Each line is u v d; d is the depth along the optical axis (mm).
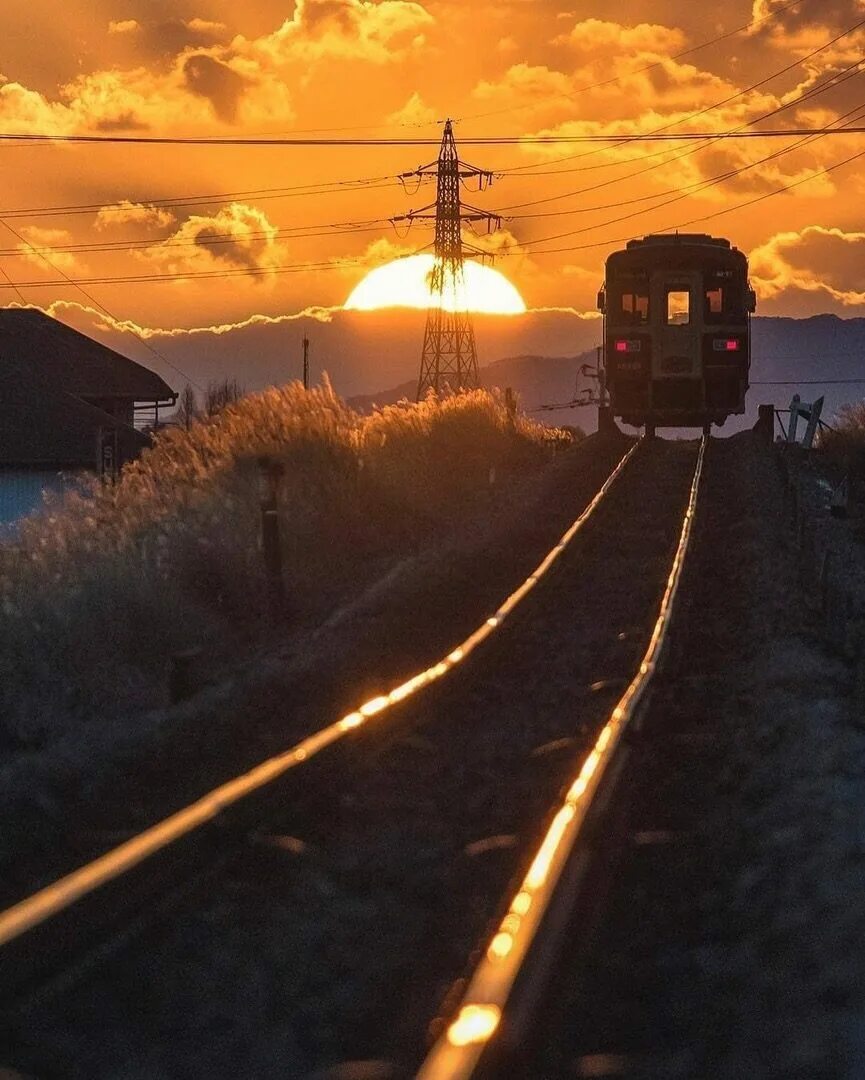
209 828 26766
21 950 21062
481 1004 17453
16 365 175000
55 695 52000
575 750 35281
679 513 89500
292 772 30453
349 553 75188
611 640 51031
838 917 23125
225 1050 18984
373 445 96000
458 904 24438
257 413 91250
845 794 30266
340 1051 18797
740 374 130875
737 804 30969
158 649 56688
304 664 47812
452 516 90812
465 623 57656
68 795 33969
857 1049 18406
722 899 24734
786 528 82875
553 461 123875
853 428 142875
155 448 92500
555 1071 18219
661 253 130125
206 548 64438
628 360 130750
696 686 43812
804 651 47812
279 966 21812
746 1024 19516
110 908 23453
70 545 70500
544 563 64875
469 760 35062
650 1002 20500
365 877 26109
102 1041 19500
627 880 26031
